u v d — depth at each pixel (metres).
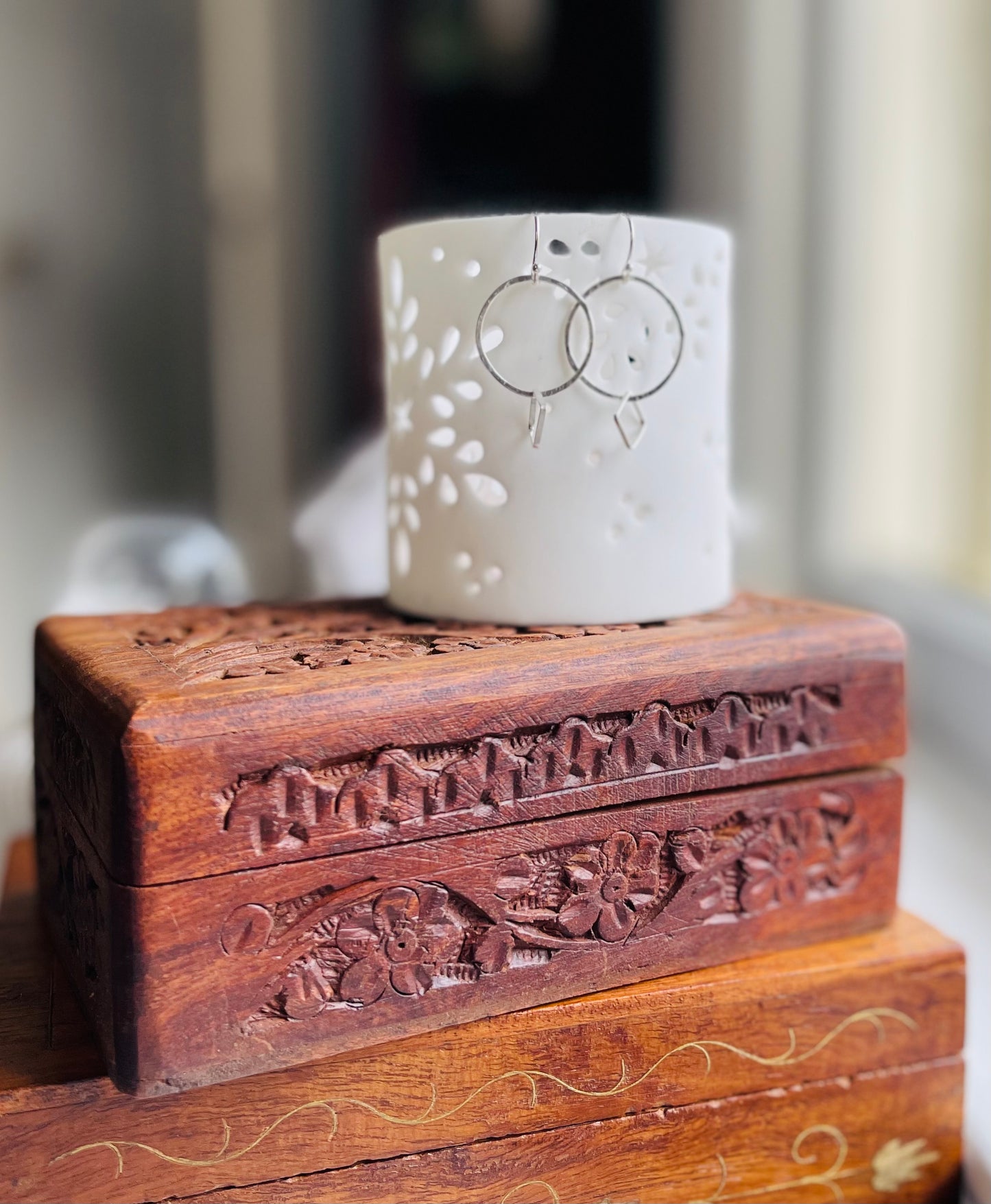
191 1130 0.19
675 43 0.34
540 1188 0.21
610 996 0.21
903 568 0.42
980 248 0.42
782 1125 0.22
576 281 0.22
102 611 0.31
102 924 0.18
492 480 0.23
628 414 0.22
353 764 0.18
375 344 0.32
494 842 0.20
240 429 0.31
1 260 0.29
